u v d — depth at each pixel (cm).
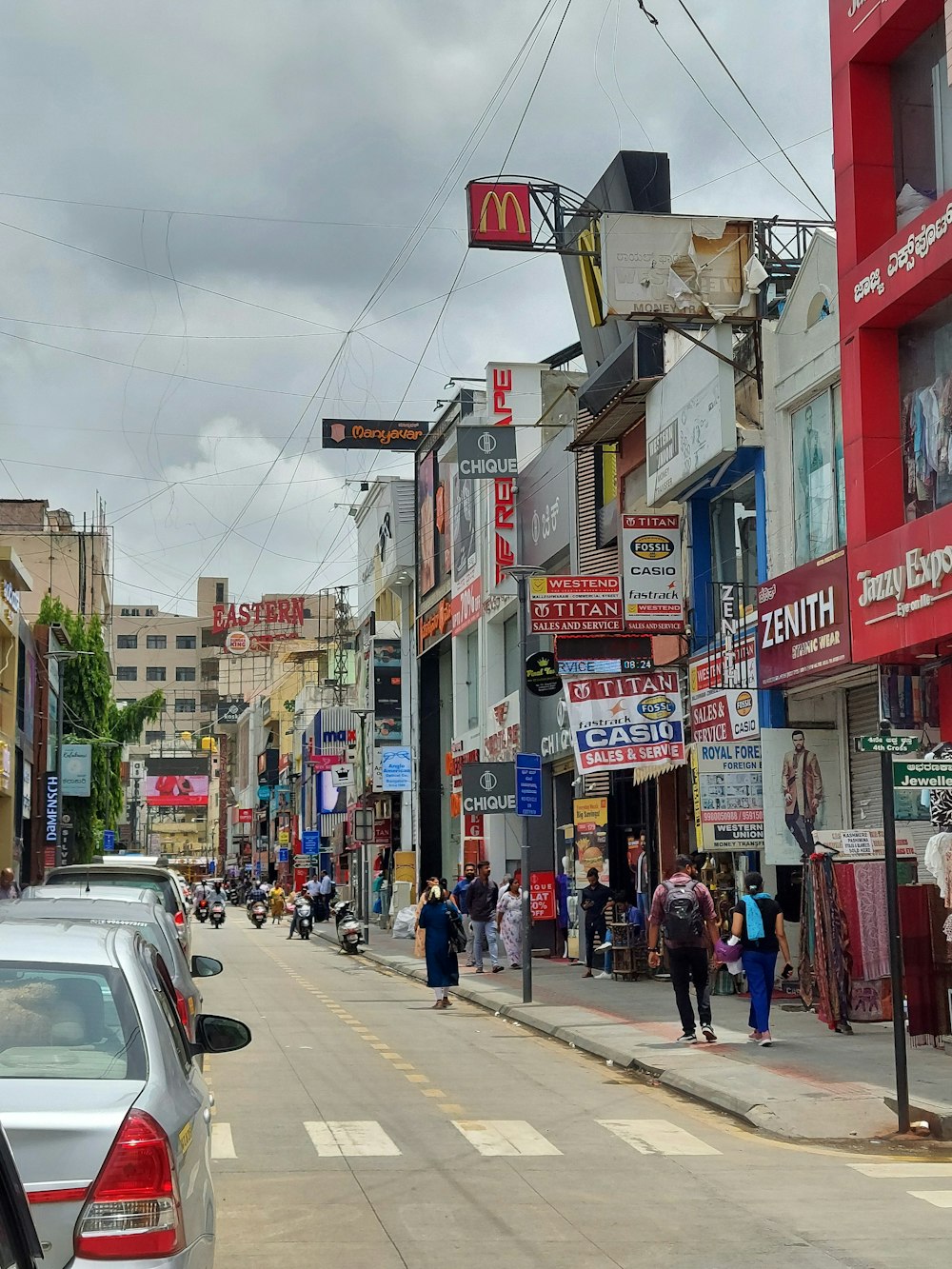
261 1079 1485
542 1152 1104
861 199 1994
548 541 3534
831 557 1989
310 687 9706
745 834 2183
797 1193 966
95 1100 474
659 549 2519
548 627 2502
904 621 1811
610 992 2434
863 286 1945
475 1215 891
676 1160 1081
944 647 1806
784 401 2212
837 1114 1253
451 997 2580
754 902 1673
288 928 6319
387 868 6016
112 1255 441
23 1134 446
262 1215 881
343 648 8394
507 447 3747
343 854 7906
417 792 5219
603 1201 935
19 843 4906
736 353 2314
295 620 10538
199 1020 707
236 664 14300
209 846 14950
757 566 2289
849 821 2139
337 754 7719
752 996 1670
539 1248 812
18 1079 488
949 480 1842
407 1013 2273
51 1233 439
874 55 2008
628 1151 1117
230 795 14088
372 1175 1005
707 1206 923
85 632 6059
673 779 2794
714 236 2328
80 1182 445
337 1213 889
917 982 1599
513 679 4056
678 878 1750
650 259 2312
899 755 1305
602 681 2497
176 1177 468
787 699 2184
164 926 1008
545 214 2327
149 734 14250
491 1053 1752
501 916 3098
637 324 2483
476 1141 1141
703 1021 1723
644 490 2748
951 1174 1040
